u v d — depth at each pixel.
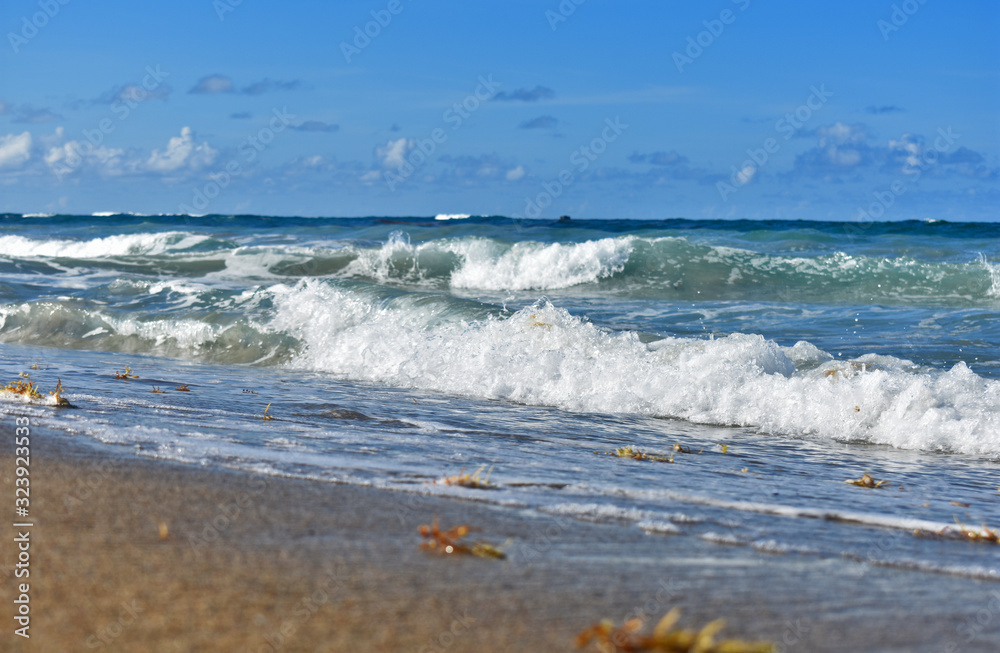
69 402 5.55
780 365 7.74
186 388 7.00
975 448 5.79
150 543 2.58
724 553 2.87
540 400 7.27
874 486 4.59
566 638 2.02
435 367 8.20
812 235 21.50
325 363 9.14
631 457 5.03
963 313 11.59
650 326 10.95
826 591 2.50
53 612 2.04
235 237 24.98
